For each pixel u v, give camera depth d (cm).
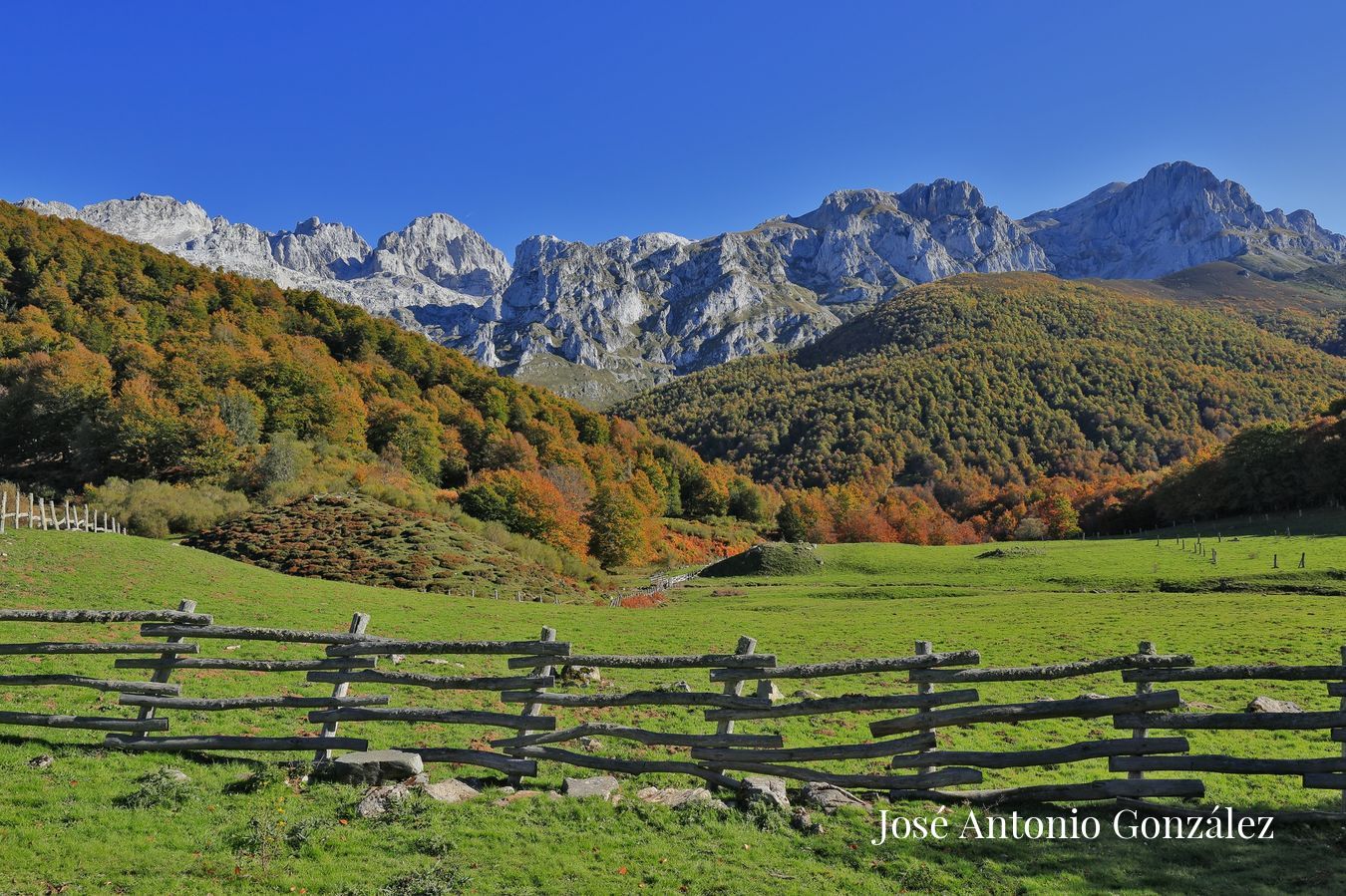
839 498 16025
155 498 7094
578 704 1320
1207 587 5838
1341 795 1209
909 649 3372
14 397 9188
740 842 1086
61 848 961
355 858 993
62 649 1407
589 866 1008
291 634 1379
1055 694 2323
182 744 1327
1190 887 973
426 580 5862
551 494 9456
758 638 3662
